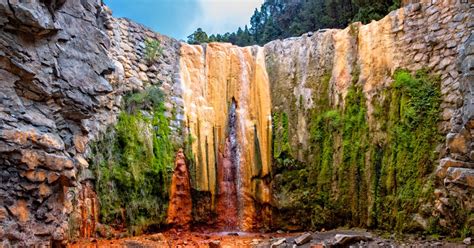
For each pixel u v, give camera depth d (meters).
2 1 2.91
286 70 8.33
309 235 5.69
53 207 3.32
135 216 6.27
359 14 8.62
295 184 7.41
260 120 8.20
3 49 3.01
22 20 3.03
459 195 5.04
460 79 5.32
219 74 8.41
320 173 7.20
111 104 6.38
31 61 3.18
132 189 6.30
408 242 5.11
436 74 5.91
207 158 7.77
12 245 2.93
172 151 7.26
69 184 3.44
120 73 6.70
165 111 7.40
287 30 13.37
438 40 5.96
